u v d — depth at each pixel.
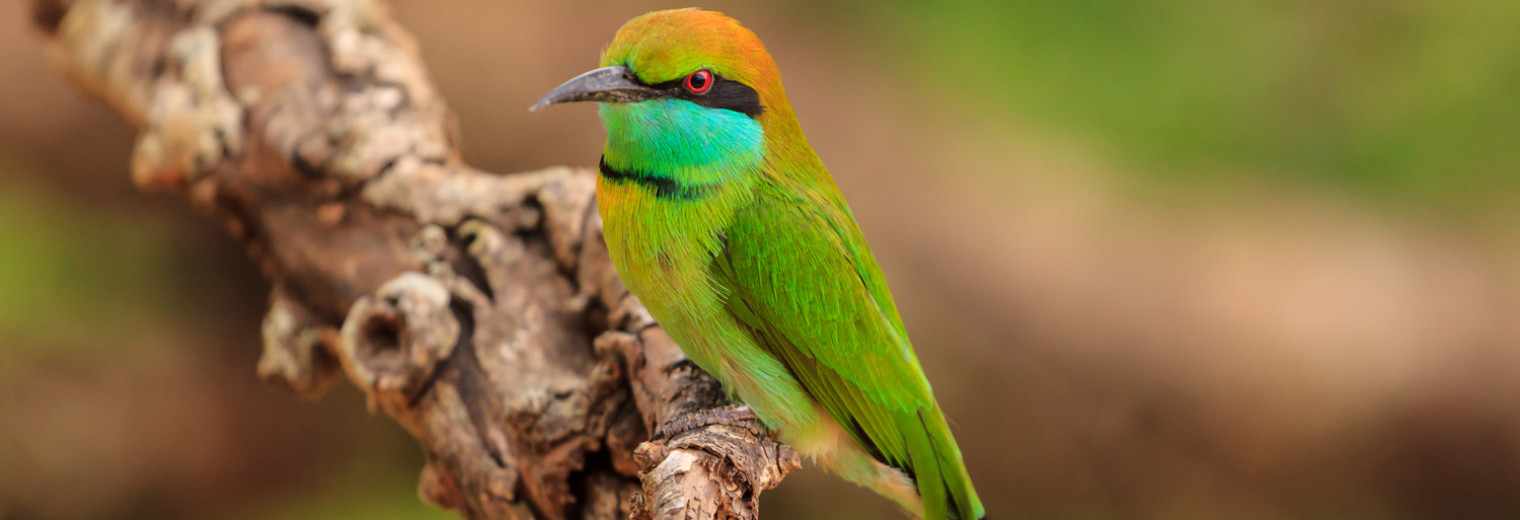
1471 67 14.92
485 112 12.34
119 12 8.05
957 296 12.92
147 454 11.89
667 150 5.35
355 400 12.34
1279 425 13.17
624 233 5.47
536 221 6.34
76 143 12.20
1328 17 15.14
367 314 5.82
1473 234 14.48
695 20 5.35
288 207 6.84
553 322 6.05
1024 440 12.63
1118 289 13.24
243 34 7.44
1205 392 13.09
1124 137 14.56
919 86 14.36
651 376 5.64
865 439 5.82
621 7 13.25
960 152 13.88
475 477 5.73
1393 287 13.80
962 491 5.95
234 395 12.32
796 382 5.63
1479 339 13.61
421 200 6.53
